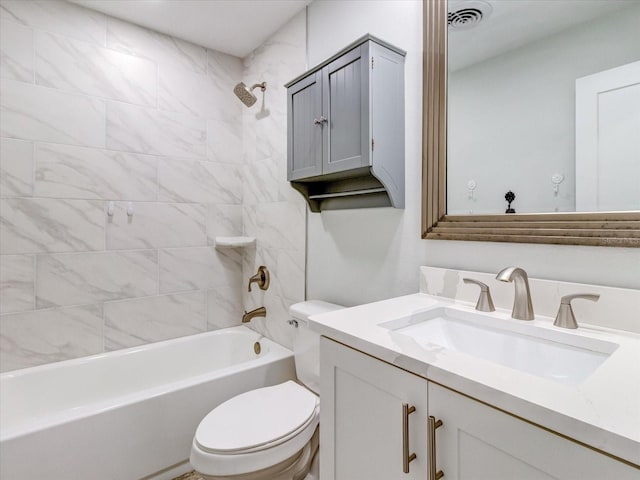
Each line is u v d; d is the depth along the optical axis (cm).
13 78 175
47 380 180
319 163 149
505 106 108
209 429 126
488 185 113
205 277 239
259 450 117
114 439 147
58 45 186
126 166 207
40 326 184
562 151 97
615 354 73
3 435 126
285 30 209
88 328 197
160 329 221
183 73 228
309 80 155
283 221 213
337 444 94
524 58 104
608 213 89
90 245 197
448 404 67
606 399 54
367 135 126
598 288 90
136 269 212
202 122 236
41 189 183
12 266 176
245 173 251
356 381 88
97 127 198
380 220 150
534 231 101
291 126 168
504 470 59
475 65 115
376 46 127
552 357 88
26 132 178
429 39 127
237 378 181
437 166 125
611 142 88
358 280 162
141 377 208
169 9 195
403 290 141
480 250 116
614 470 47
